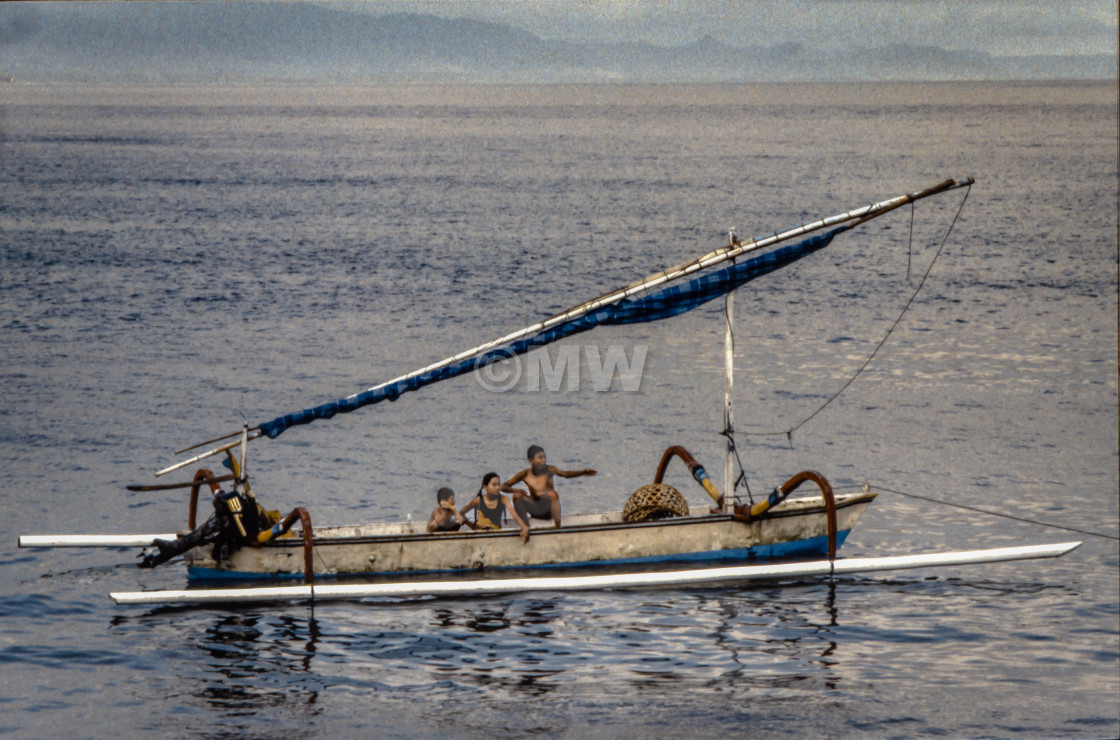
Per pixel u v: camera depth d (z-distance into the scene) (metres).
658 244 193.75
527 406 88.69
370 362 103.31
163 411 83.94
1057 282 152.00
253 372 98.31
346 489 66.00
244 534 48.91
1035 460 73.38
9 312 124.44
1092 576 52.59
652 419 84.69
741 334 119.25
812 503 54.59
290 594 48.03
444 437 78.94
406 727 35.41
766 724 35.88
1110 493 65.75
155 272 156.50
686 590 49.88
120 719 36.00
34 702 37.31
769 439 78.94
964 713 37.09
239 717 36.25
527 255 179.75
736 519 51.91
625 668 40.91
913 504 64.12
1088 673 40.94
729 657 42.19
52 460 70.75
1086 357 106.94
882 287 149.50
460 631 44.50
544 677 39.94
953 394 92.56
